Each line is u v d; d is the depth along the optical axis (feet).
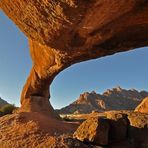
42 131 34.35
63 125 42.80
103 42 39.04
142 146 27.58
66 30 29.71
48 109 76.64
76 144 27.71
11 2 27.55
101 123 27.96
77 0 22.21
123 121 29.25
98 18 27.35
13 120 39.32
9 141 32.19
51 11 25.07
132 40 39.99
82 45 37.60
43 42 33.76
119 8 26.16
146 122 28.94
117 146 27.50
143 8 27.68
